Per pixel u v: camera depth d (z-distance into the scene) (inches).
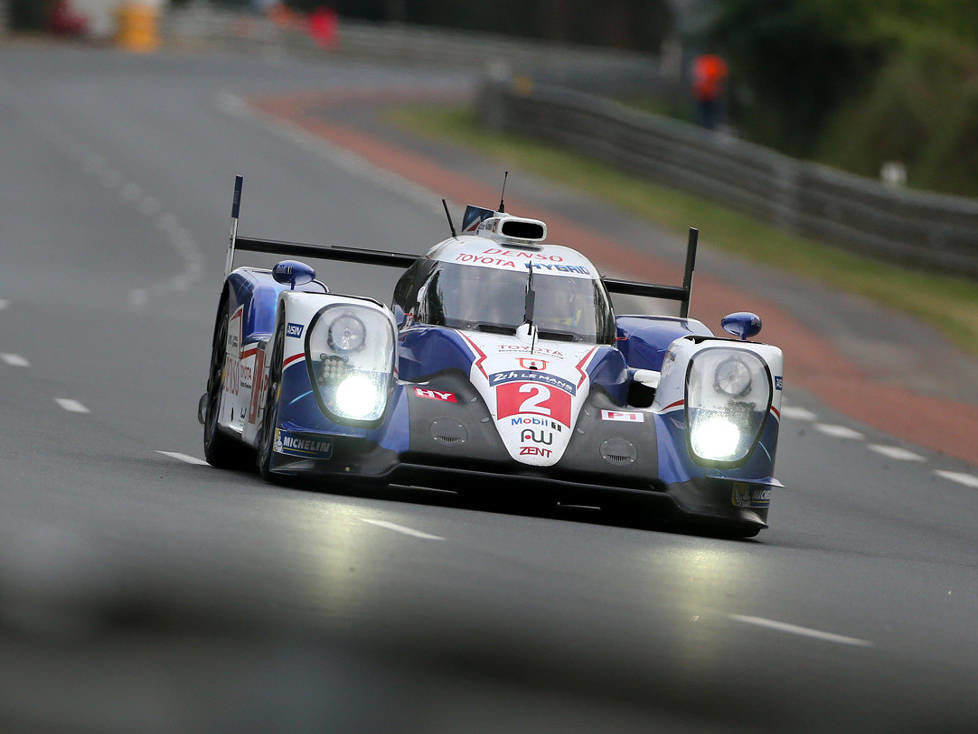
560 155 6899.6
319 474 1270.9
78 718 567.2
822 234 5241.1
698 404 1332.4
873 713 743.7
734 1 7490.2
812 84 7386.8
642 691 724.7
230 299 1544.0
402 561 998.4
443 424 1280.8
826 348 3440.0
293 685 655.1
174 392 2076.8
